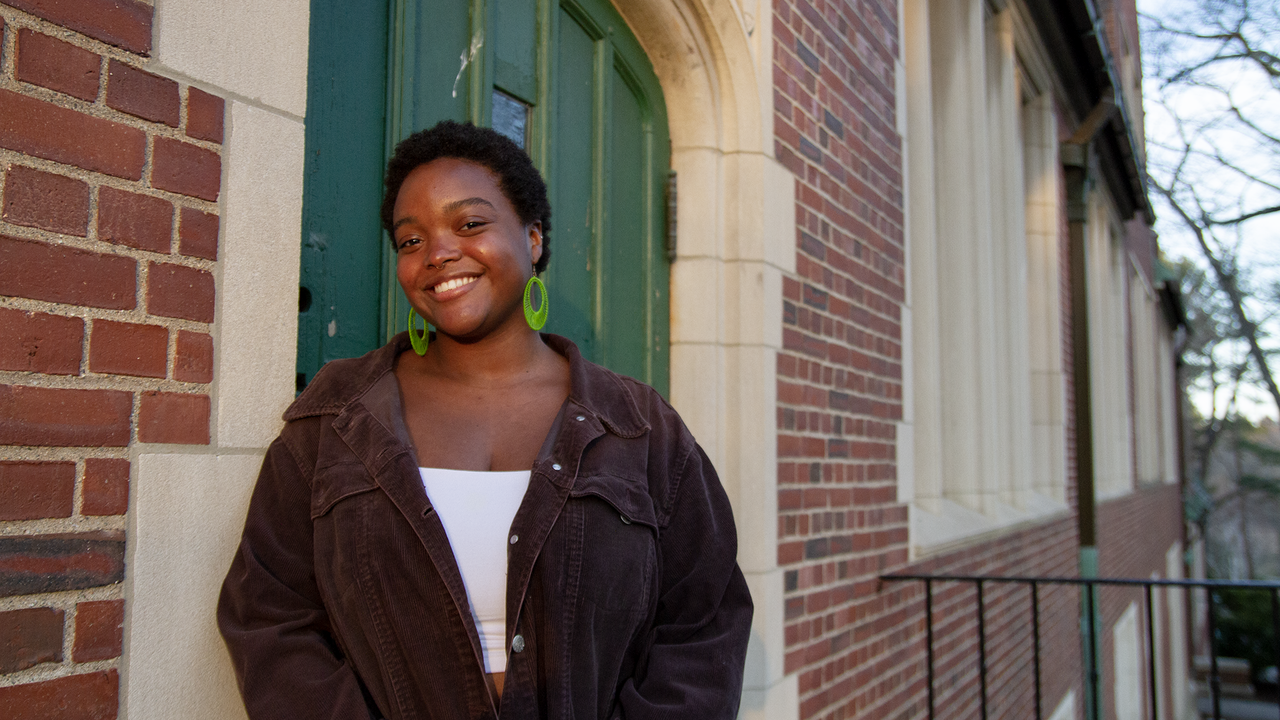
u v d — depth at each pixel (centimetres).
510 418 128
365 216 178
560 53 232
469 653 111
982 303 512
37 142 107
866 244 347
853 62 346
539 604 116
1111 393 1087
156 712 117
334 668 113
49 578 106
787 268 283
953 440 503
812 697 279
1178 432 1986
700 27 259
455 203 124
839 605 303
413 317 135
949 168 522
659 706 120
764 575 255
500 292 127
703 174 265
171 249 122
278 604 117
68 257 110
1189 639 1888
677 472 134
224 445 127
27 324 105
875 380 347
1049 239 703
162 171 121
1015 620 518
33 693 104
